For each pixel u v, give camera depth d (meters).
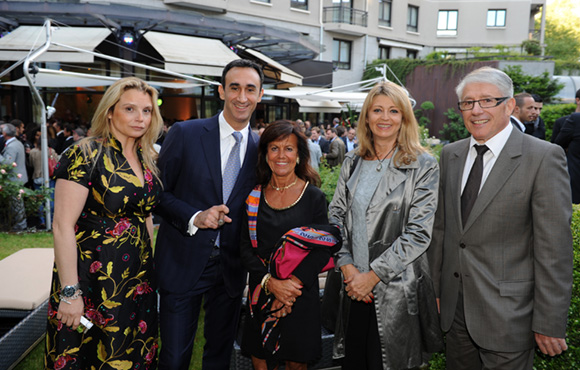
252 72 2.43
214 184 2.45
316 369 2.89
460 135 18.28
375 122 2.26
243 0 17.36
